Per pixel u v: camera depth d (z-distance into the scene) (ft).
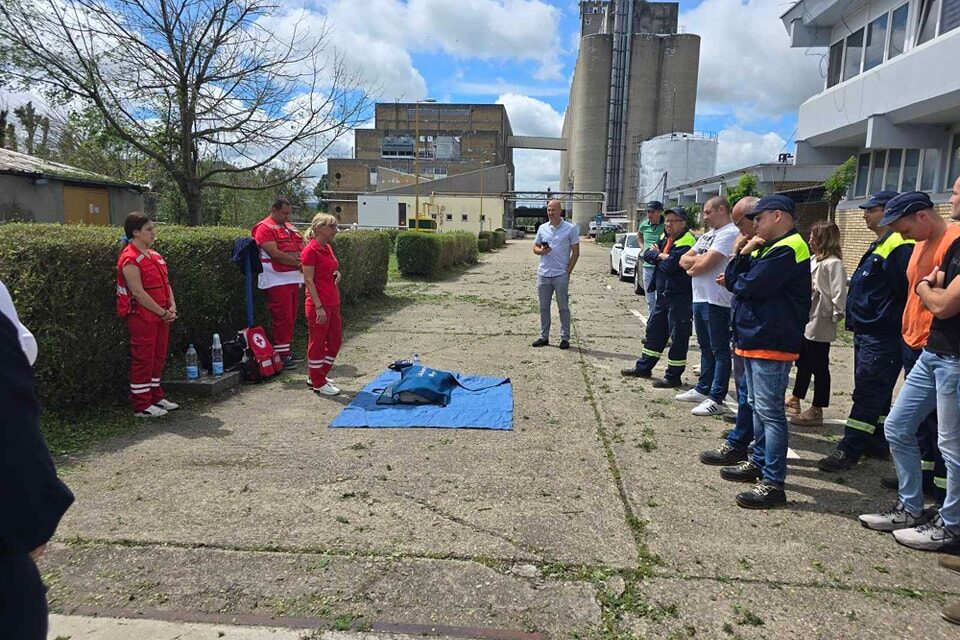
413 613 8.54
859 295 13.65
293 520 11.10
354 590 9.05
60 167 54.85
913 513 10.88
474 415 17.21
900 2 38.24
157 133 48.01
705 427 16.67
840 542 10.60
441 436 15.60
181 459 13.84
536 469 13.61
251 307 21.56
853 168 42.93
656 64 281.33
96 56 41.98
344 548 10.18
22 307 14.88
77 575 9.28
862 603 8.88
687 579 9.45
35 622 4.33
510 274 64.75
